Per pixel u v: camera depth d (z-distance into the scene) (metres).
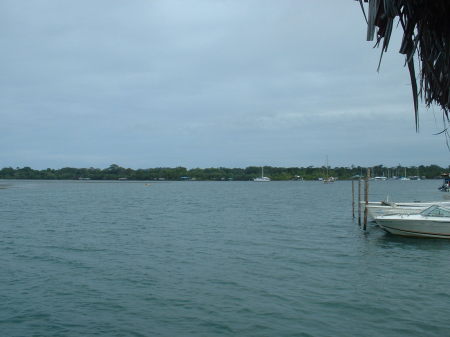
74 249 23.38
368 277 17.00
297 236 28.14
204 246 24.30
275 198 78.12
